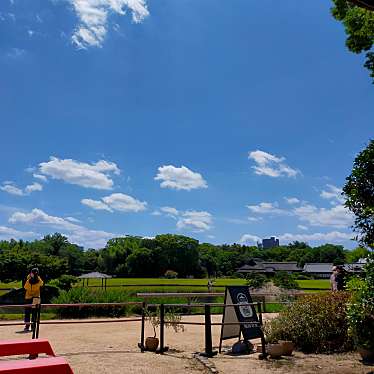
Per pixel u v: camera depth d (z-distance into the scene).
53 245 96.12
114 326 14.19
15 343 4.76
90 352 9.13
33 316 9.51
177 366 7.89
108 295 18.12
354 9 11.78
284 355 8.96
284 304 11.26
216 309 19.80
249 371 7.52
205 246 129.50
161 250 109.31
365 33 11.82
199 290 45.28
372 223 7.68
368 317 7.89
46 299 27.31
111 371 7.37
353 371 7.45
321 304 9.84
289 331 9.77
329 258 109.94
